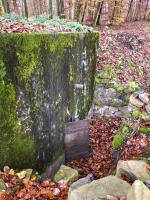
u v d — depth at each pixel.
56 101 2.15
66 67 2.26
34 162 1.92
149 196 1.09
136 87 3.16
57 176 1.96
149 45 3.84
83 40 2.59
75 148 2.52
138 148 2.04
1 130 1.61
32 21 2.78
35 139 1.90
